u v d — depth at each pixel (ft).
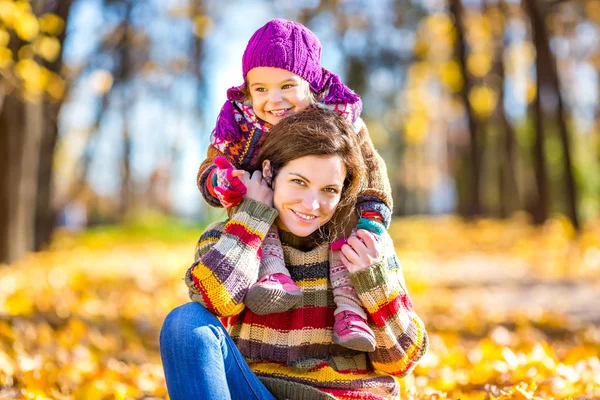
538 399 10.96
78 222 107.55
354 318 7.62
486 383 13.05
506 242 55.16
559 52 70.79
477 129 69.87
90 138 77.87
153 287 30.53
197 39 73.97
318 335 7.82
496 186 93.45
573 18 68.74
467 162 85.76
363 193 8.30
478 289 32.12
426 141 117.80
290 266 7.98
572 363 14.74
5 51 27.07
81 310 22.29
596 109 90.68
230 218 8.05
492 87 73.10
